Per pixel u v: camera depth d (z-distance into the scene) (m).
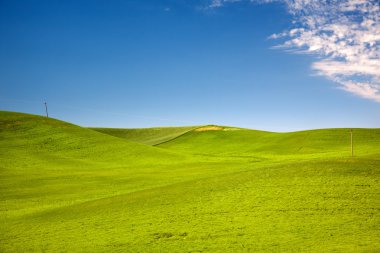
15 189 50.25
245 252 22.39
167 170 65.25
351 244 22.30
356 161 40.66
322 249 21.80
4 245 26.77
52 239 27.55
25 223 32.94
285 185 35.28
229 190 36.34
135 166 72.94
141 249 24.06
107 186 51.25
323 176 36.31
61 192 47.97
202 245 24.09
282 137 127.62
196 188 38.75
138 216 31.97
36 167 71.06
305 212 28.92
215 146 132.88
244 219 28.72
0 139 90.75
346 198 30.92
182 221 29.53
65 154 83.25
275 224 27.09
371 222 26.17
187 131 163.88
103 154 84.62
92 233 28.36
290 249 22.31
